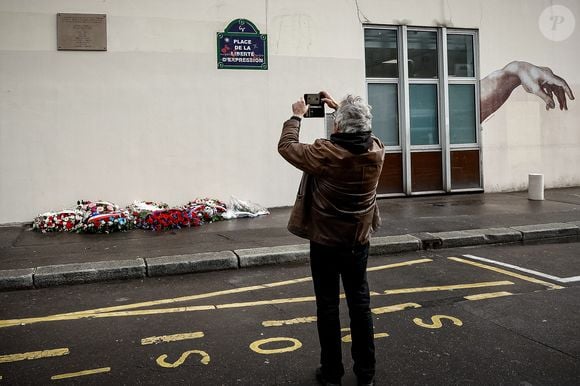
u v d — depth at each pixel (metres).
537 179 11.62
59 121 10.05
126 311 5.27
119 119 10.35
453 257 7.37
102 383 3.69
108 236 8.56
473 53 12.98
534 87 13.37
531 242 8.31
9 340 4.52
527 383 3.61
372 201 3.57
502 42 13.05
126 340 4.48
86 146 10.20
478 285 5.98
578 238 8.54
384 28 12.25
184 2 10.66
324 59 11.62
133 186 10.46
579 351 4.13
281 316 5.04
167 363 4.01
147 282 6.37
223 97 10.95
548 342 4.31
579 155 13.67
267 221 9.80
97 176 10.27
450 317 4.94
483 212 10.15
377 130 12.35
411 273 6.54
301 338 4.48
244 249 7.30
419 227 8.72
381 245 7.57
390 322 4.83
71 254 7.26
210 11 10.82
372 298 5.55
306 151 3.45
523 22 13.21
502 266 6.82
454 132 12.91
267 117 11.23
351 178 3.39
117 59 10.31
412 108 12.57
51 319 5.06
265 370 3.88
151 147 10.55
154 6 10.48
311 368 3.90
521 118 13.30
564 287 5.86
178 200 10.73
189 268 6.71
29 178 9.95
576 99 13.62
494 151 13.09
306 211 3.59
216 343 4.39
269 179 11.29
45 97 9.98
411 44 12.51
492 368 3.85
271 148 11.28
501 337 4.44
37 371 3.89
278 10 11.28
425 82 12.61
